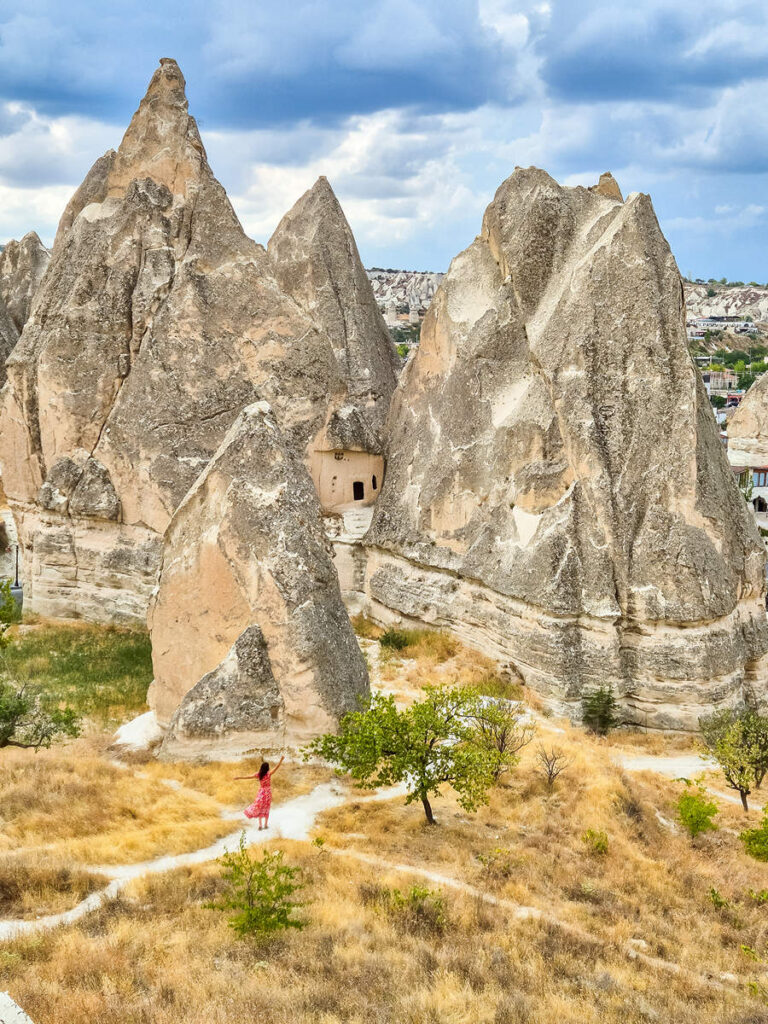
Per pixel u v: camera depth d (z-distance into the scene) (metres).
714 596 29.19
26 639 35.44
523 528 31.88
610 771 24.06
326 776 21.66
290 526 23.48
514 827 20.14
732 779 25.14
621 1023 12.88
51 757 21.77
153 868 16.27
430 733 19.91
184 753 22.23
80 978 12.15
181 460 36.34
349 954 13.66
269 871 16.03
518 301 35.03
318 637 22.83
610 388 31.19
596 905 17.53
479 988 13.34
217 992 12.14
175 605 23.77
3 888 14.72
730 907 18.62
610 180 37.47
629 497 30.41
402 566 37.44
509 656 31.47
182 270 37.78
